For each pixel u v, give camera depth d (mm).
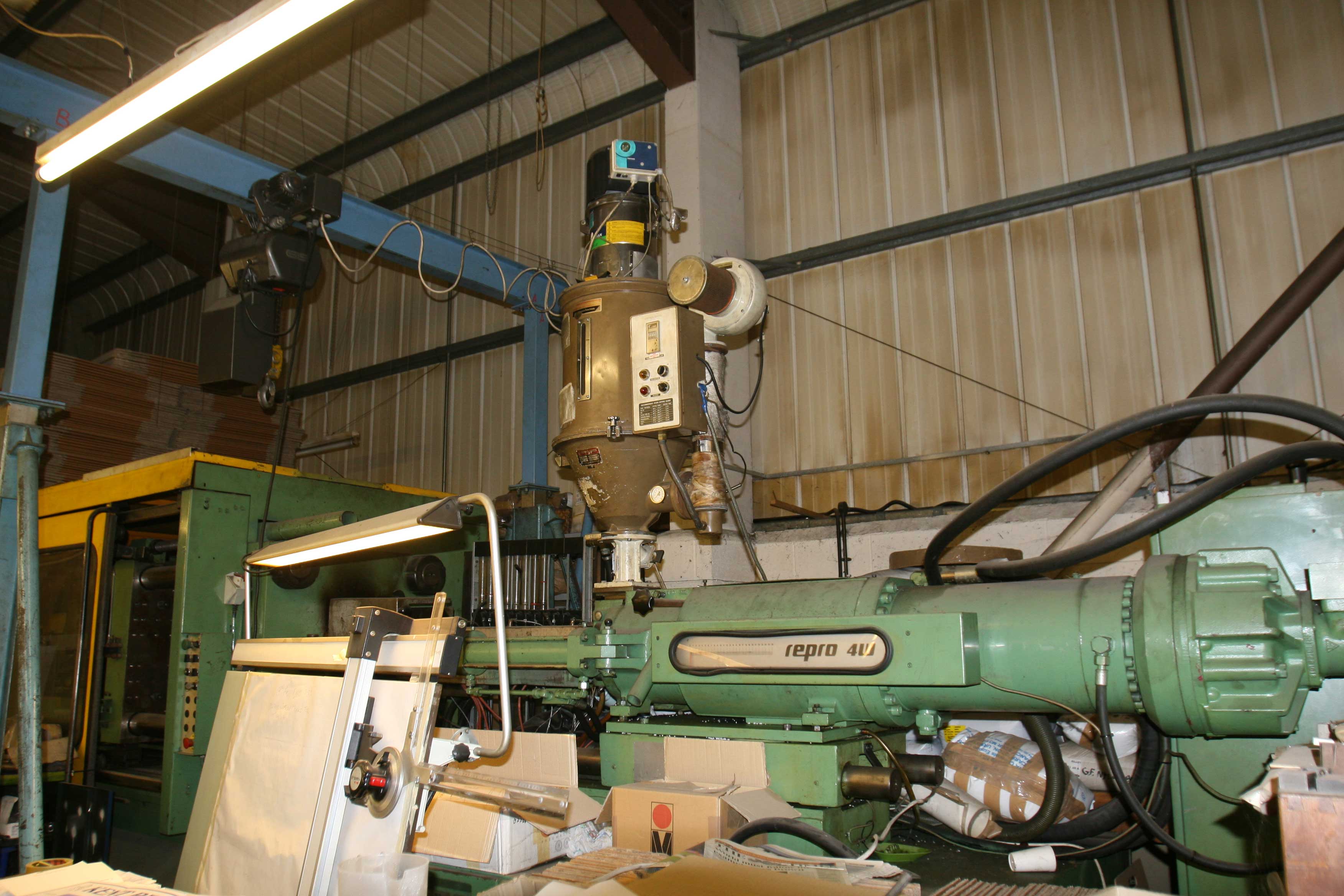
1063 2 4379
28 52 6363
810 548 4582
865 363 4754
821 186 4992
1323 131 3680
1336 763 1473
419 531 2186
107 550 3740
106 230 8375
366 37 5699
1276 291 3754
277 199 3906
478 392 6262
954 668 2129
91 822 3115
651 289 2967
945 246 4582
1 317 8930
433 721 1943
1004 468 4277
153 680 4242
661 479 2889
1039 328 4277
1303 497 2297
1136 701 2111
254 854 2182
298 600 3838
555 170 5969
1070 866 2320
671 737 2527
